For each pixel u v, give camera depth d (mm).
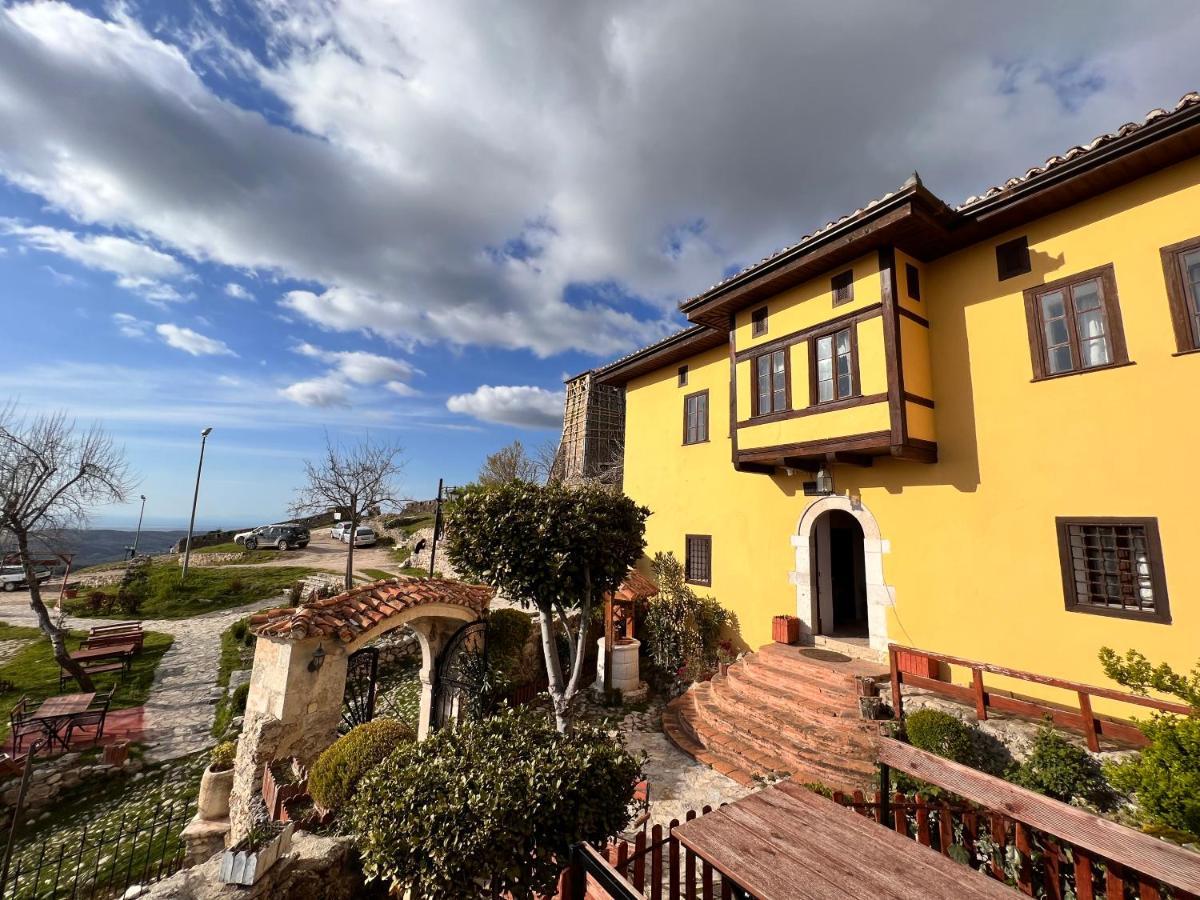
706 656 11656
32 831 8727
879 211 8250
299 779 6684
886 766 4359
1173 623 6398
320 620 7855
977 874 2766
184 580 23141
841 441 9016
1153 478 6695
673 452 14719
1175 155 6672
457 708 9227
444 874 3562
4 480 14648
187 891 3902
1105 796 5531
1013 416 8094
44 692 13438
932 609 8742
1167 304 6762
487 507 7301
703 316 11898
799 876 2746
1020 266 8211
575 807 4152
